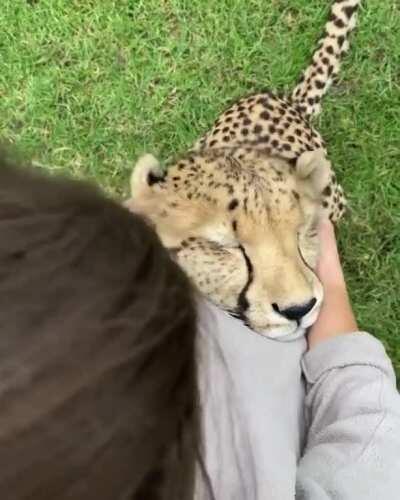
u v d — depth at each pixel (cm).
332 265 65
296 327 60
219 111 77
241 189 61
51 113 79
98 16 79
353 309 73
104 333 25
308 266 63
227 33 78
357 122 76
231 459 46
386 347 72
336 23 75
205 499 41
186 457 27
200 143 73
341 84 77
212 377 43
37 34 79
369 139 76
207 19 78
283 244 61
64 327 25
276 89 77
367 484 52
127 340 26
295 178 63
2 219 26
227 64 78
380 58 77
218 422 45
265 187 61
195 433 28
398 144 76
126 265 27
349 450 53
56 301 25
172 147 78
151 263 27
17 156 32
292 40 78
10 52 79
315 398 58
